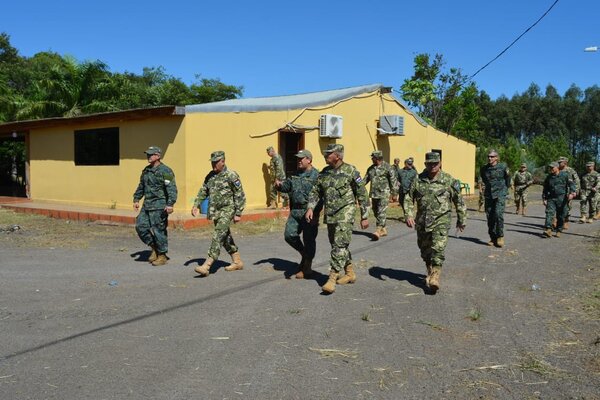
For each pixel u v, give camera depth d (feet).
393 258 27.89
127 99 87.92
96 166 48.42
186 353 14.39
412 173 40.63
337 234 20.27
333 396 11.87
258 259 27.40
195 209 23.45
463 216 21.21
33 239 33.47
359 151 57.26
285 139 51.03
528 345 15.03
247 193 45.37
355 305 19.01
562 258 28.40
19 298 19.88
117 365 13.57
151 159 25.54
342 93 55.16
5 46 140.05
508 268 25.64
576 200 77.71
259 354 14.34
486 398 11.79
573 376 12.91
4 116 83.05
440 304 19.20
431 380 12.73
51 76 82.74
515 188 53.72
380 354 14.38
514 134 221.46
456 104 106.32
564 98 242.78
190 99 128.16
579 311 18.30
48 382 12.55
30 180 57.00
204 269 23.02
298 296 20.13
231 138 43.98
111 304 19.08
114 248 30.63
